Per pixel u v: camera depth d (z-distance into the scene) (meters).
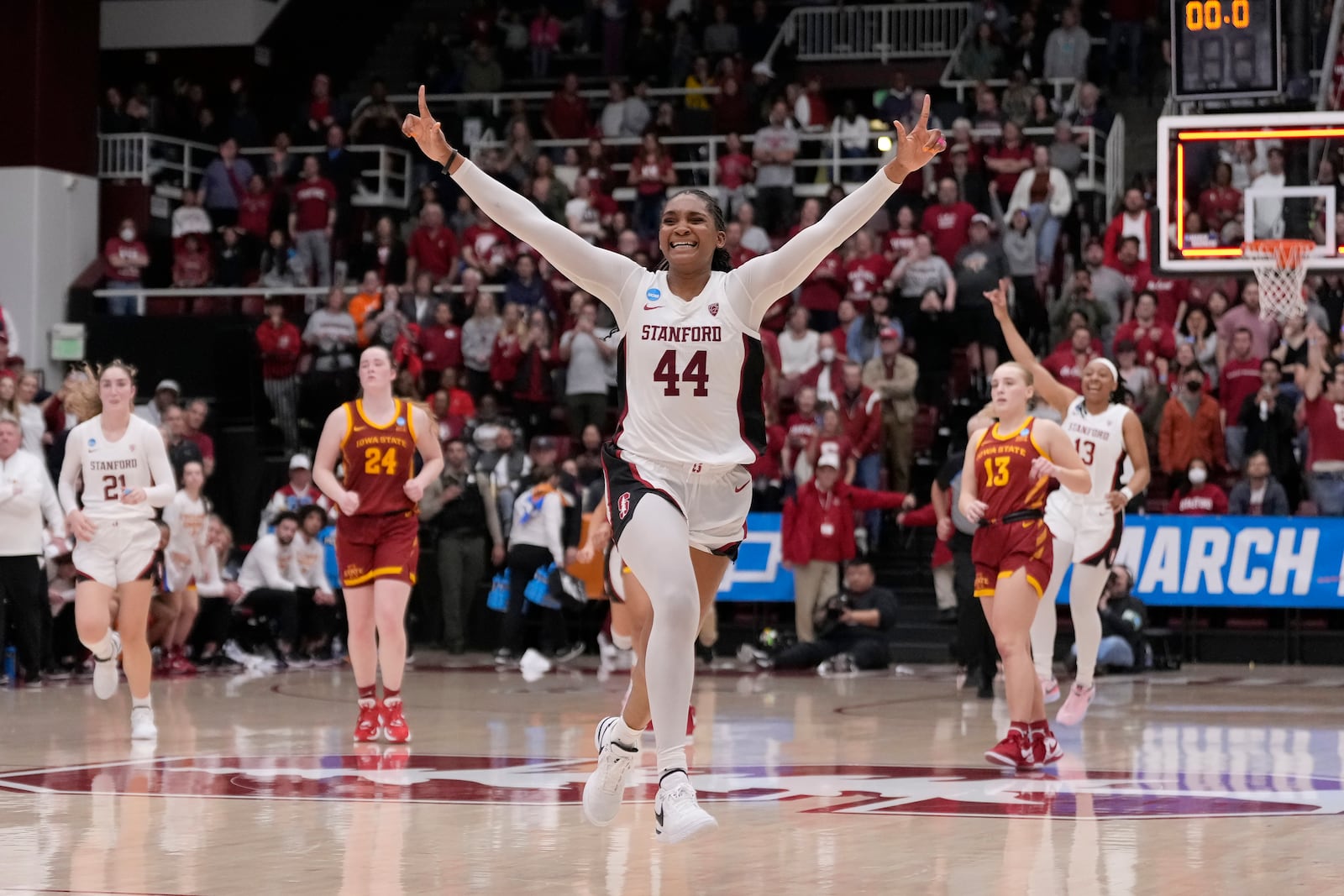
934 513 18.36
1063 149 23.39
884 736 10.73
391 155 28.59
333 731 10.97
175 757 9.41
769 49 30.34
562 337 21.81
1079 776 8.58
